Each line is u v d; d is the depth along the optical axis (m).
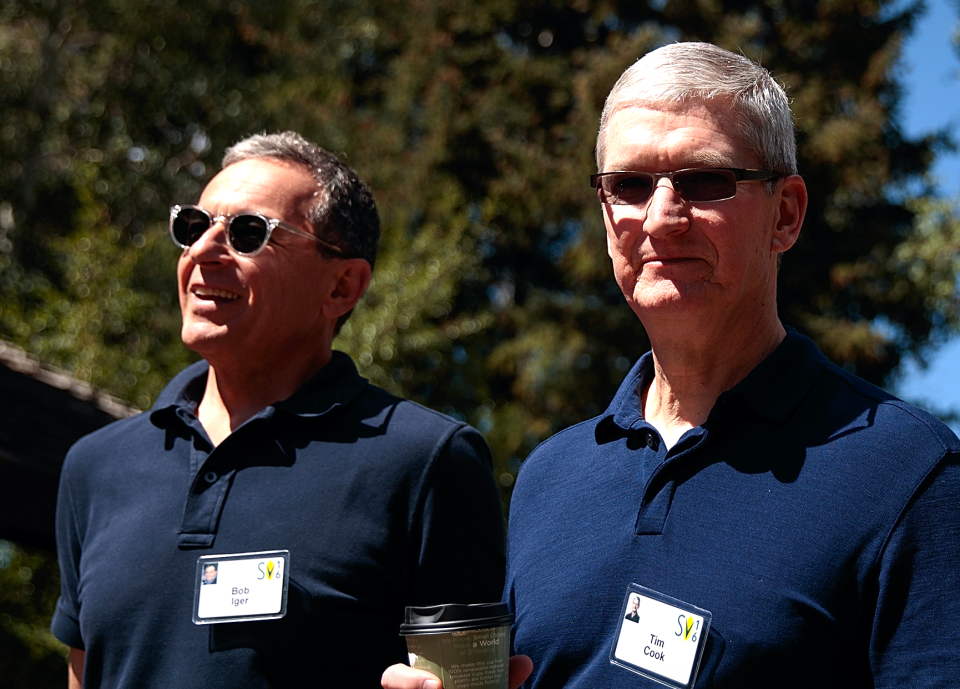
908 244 13.05
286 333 2.47
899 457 1.66
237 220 2.44
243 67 14.81
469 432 2.41
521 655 1.83
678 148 1.87
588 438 2.07
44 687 7.70
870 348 13.24
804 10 14.88
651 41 13.41
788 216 1.98
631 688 1.71
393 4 15.20
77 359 9.13
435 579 2.25
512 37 15.43
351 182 2.65
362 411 2.39
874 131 13.75
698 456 1.81
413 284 10.46
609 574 1.80
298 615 2.14
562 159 13.82
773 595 1.64
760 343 1.94
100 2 13.23
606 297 14.13
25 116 13.70
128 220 13.34
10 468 4.52
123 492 2.39
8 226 13.81
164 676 2.15
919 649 1.56
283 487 2.26
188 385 2.56
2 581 7.29
